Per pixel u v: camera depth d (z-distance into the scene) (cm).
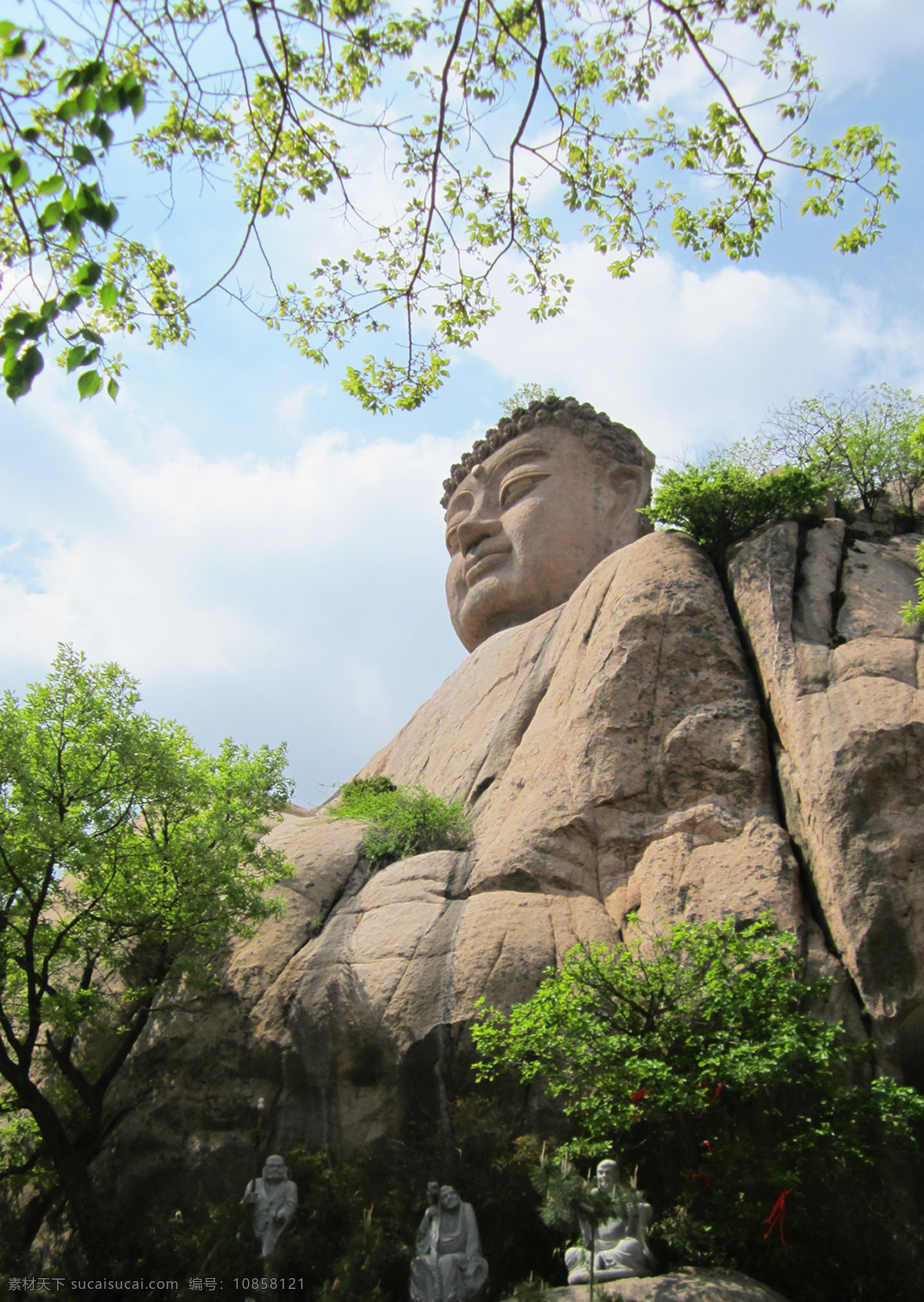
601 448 2255
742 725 1420
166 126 987
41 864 1338
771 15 932
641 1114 1034
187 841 1421
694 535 1694
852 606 1475
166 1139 1293
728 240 1111
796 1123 1038
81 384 740
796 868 1280
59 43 694
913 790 1228
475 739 1808
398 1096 1225
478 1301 1038
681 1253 1012
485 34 938
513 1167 1123
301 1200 1173
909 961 1143
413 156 1041
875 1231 1023
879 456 1752
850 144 1025
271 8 778
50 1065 1470
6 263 867
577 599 1828
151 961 1474
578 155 1064
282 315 1185
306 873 1569
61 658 1448
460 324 1184
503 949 1291
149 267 1073
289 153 1025
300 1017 1316
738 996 1087
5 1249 1309
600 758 1468
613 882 1379
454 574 2372
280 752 1639
